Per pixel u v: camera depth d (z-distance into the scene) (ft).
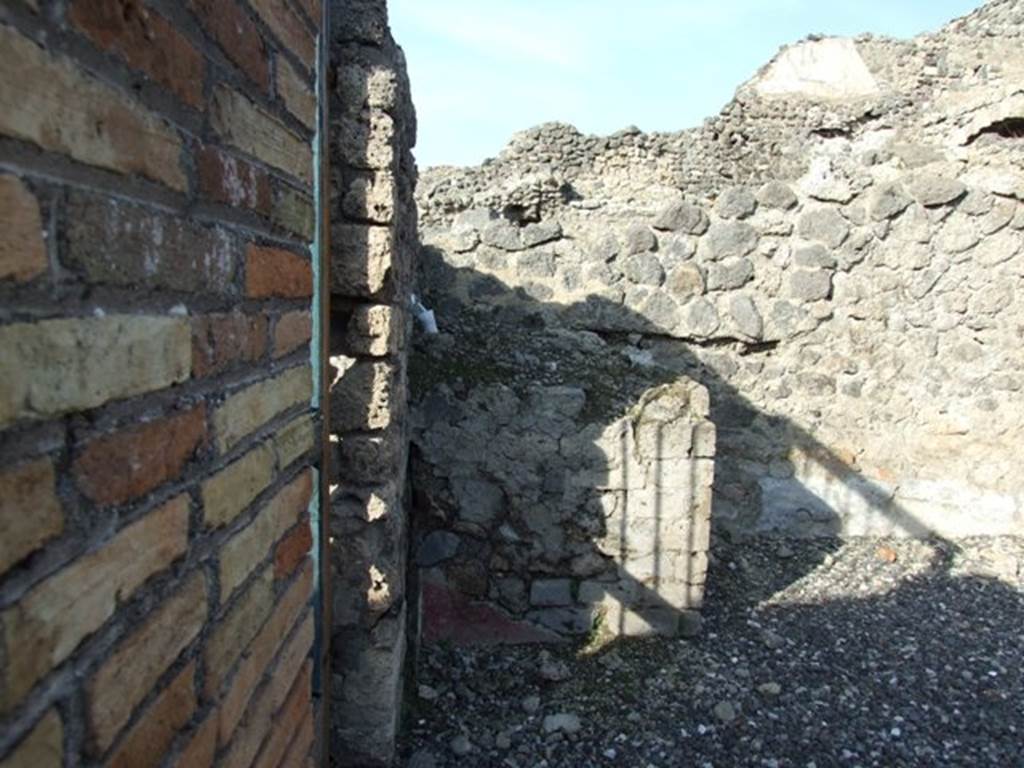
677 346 16.83
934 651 12.40
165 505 2.92
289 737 4.62
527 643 12.37
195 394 3.18
